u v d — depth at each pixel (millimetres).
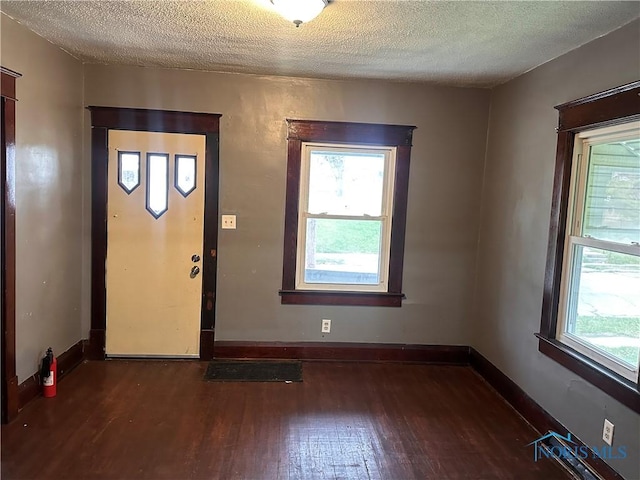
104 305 3545
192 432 2574
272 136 3541
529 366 2906
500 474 2305
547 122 2801
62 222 3129
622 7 1980
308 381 3352
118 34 2648
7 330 2516
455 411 2977
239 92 3486
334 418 2811
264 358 3709
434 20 2232
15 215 2543
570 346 2547
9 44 2438
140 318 3588
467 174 3688
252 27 2436
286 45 2727
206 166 3516
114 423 2631
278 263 3658
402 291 3746
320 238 3705
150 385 3166
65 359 3244
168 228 3537
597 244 2381
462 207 3715
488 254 3570
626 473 2057
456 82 3467
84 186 3434
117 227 3494
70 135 3195
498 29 2316
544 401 2715
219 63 3209
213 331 3656
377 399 3105
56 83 2961
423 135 3631
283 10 2035
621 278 2223
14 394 2604
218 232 3588
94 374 3307
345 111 3561
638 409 1988
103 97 3375
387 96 3572
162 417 2729
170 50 2932
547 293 2721
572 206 2594
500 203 3391
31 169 2701
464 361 3764
